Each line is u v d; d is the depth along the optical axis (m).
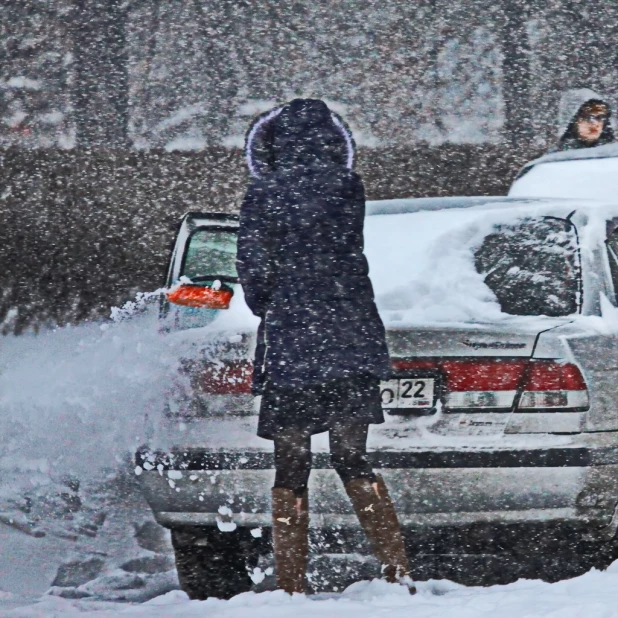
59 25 56.12
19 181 52.72
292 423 16.33
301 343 16.20
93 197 52.88
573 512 17.03
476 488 16.88
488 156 55.88
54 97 55.03
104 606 15.86
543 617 12.67
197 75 56.56
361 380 16.30
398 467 16.88
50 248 50.44
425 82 56.91
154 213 53.47
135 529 22.30
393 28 57.78
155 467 17.73
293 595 15.23
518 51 57.28
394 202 20.58
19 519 22.69
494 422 16.97
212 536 18.33
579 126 38.12
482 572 18.28
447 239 19.00
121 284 49.78
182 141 54.84
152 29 56.78
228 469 17.39
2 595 17.06
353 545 17.48
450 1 57.78
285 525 16.28
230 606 15.02
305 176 16.83
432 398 17.03
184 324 18.86
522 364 17.11
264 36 57.47
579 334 17.52
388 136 56.06
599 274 18.73
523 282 18.61
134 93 55.47
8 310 46.91
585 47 57.06
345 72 57.22
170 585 19.20
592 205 19.92
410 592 15.66
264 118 17.88
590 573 15.09
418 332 17.19
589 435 17.03
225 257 21.16
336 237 16.62
